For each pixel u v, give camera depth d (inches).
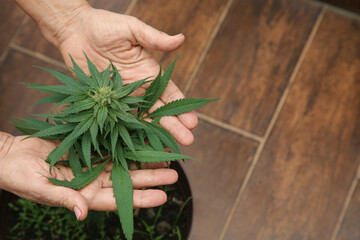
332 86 49.9
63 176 39.5
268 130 49.2
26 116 48.7
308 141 49.1
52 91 39.1
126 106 37.8
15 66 49.5
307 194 48.3
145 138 40.6
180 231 45.3
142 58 42.2
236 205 48.0
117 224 45.4
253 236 47.6
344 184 48.4
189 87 49.7
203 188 48.2
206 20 50.7
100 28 41.4
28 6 42.6
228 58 50.2
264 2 51.1
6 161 39.2
